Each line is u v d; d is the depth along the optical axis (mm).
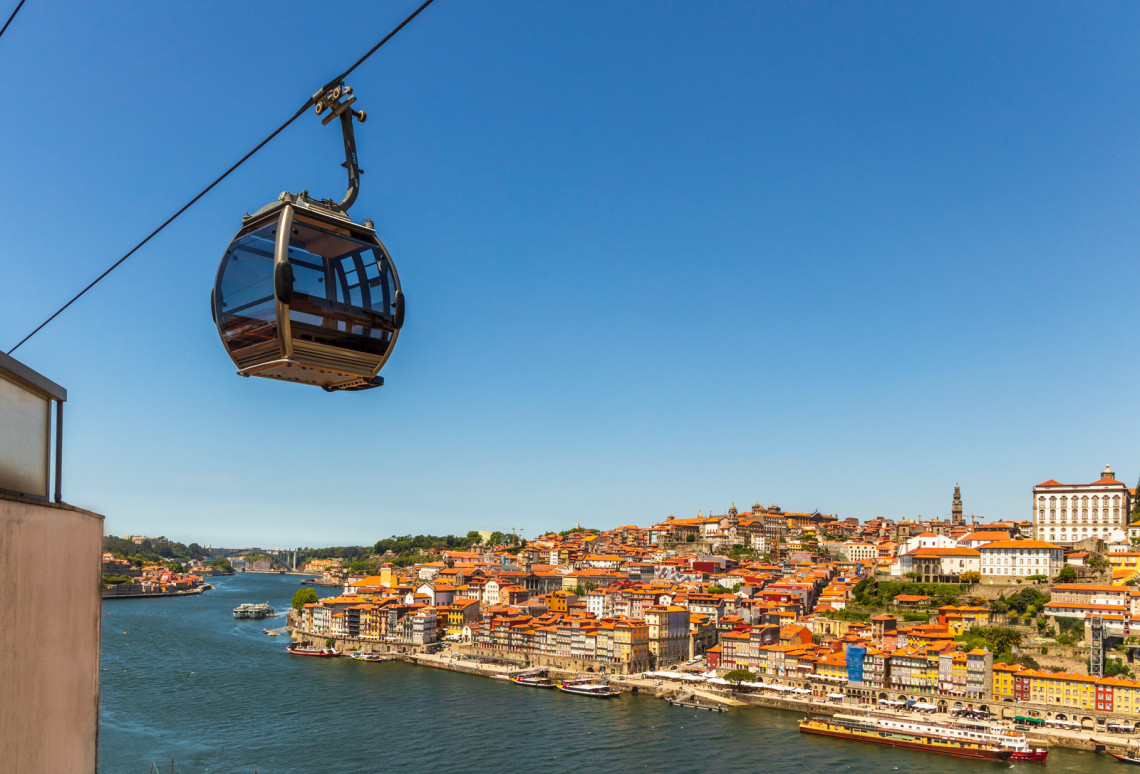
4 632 20406
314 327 26609
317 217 26906
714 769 167250
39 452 23953
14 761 21062
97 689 27266
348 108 26078
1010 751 184500
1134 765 182250
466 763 163625
